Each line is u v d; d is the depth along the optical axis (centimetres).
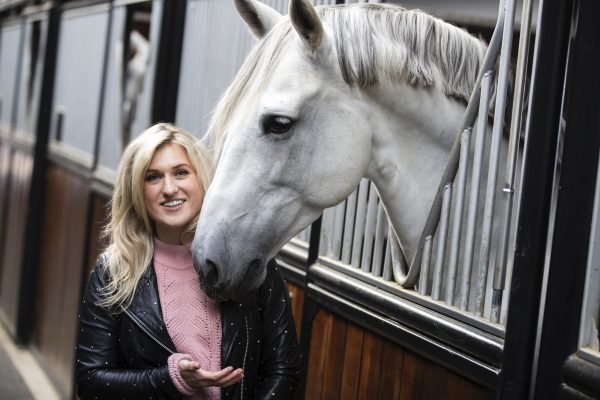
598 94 159
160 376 178
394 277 220
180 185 192
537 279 164
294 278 275
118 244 192
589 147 159
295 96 180
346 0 240
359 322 225
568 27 161
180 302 189
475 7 207
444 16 218
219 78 325
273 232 185
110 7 470
